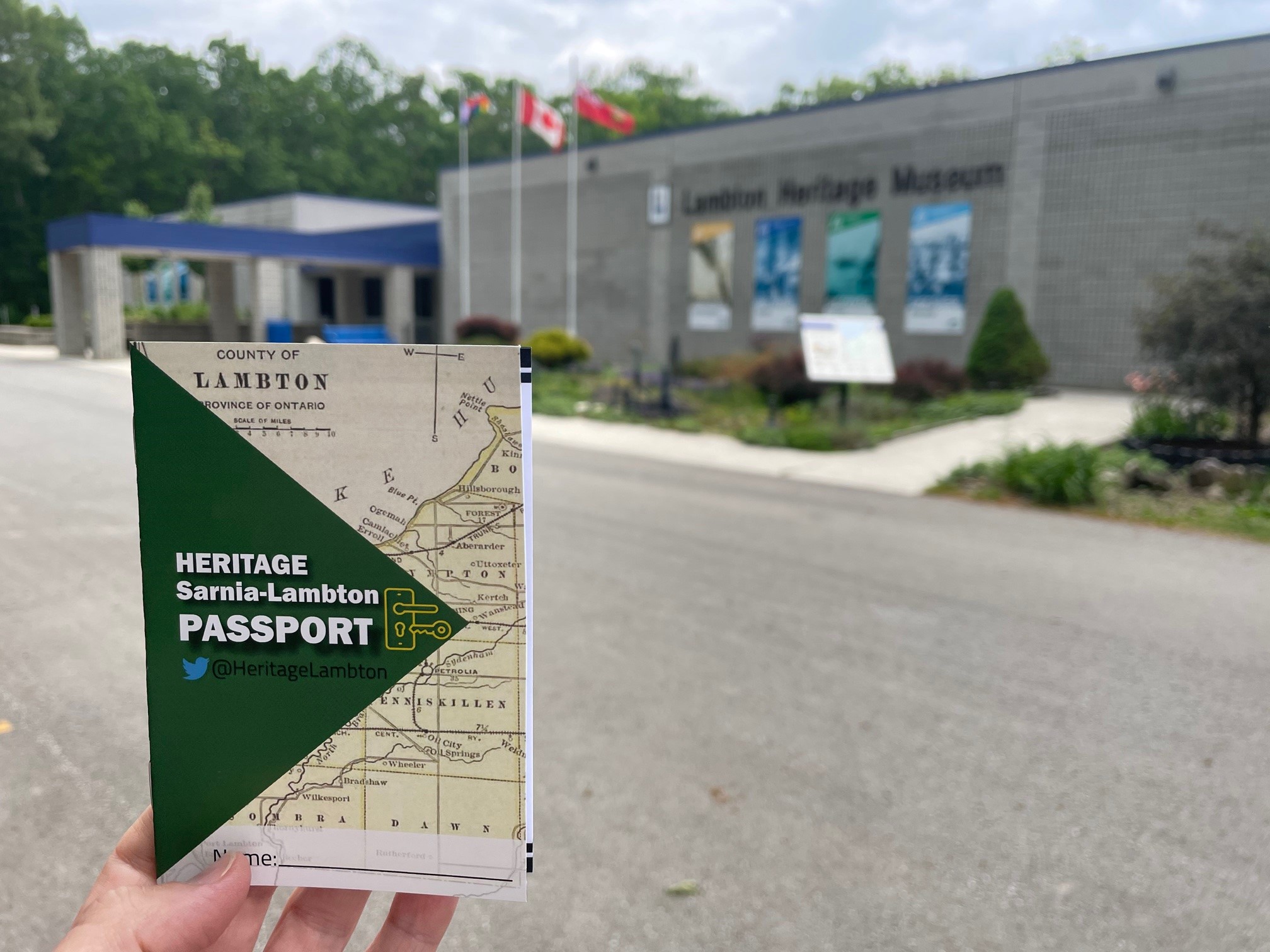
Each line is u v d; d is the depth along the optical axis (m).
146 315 37.00
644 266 26.23
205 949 0.95
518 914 2.60
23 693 3.97
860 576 6.12
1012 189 19.38
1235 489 9.04
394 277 31.19
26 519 7.10
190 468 0.91
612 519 7.85
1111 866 2.84
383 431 0.90
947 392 16.88
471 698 0.94
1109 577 6.21
